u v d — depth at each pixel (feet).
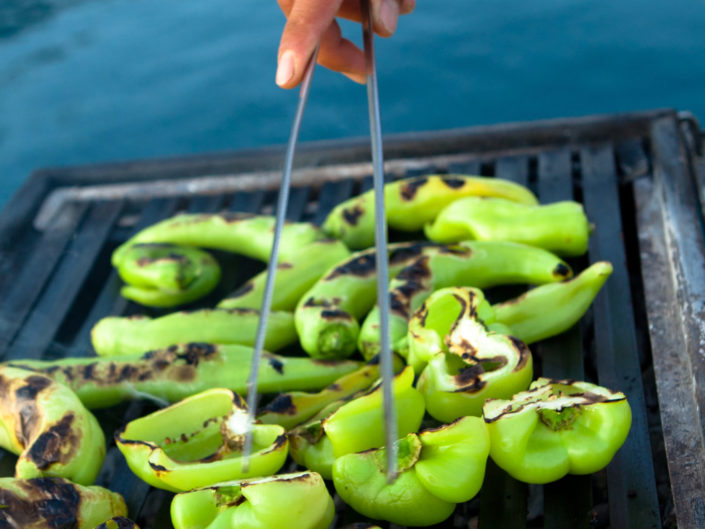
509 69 5.71
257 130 5.55
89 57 6.25
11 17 6.92
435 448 2.32
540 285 2.90
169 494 2.61
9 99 6.03
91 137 5.54
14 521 2.30
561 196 3.33
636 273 3.29
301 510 2.20
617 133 3.51
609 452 2.34
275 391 2.72
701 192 3.35
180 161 3.77
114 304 3.26
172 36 6.58
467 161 3.60
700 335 2.66
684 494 2.38
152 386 2.71
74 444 2.48
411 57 6.00
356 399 2.43
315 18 2.15
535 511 2.76
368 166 3.63
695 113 5.09
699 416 2.49
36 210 3.76
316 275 3.01
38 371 2.72
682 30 5.85
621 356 2.76
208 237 3.25
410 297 2.76
